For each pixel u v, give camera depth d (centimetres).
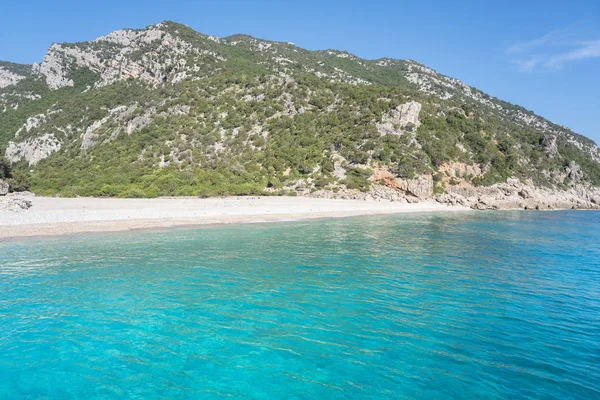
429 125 7794
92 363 851
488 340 972
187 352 902
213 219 3531
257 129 8250
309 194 6138
